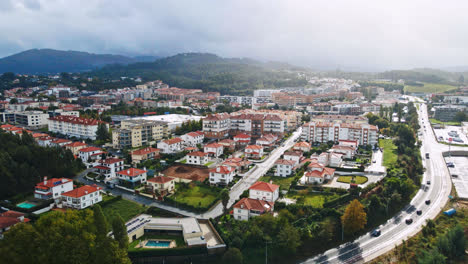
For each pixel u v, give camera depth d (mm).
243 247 110562
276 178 169500
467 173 192500
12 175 143375
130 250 106125
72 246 86250
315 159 186250
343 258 113250
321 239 119062
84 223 93625
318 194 148750
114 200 142375
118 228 98375
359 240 124812
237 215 127062
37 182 150375
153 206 137750
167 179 152750
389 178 159625
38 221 91188
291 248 109875
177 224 119625
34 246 81938
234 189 156125
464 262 114688
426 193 162625
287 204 136000
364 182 160125
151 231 119438
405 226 133250
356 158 199750
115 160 172125
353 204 123125
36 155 161625
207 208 134375
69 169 166875
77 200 129250
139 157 188750
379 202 139250
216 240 113562
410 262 111625
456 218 138250
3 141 172750
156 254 105812
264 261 109125
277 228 116062
